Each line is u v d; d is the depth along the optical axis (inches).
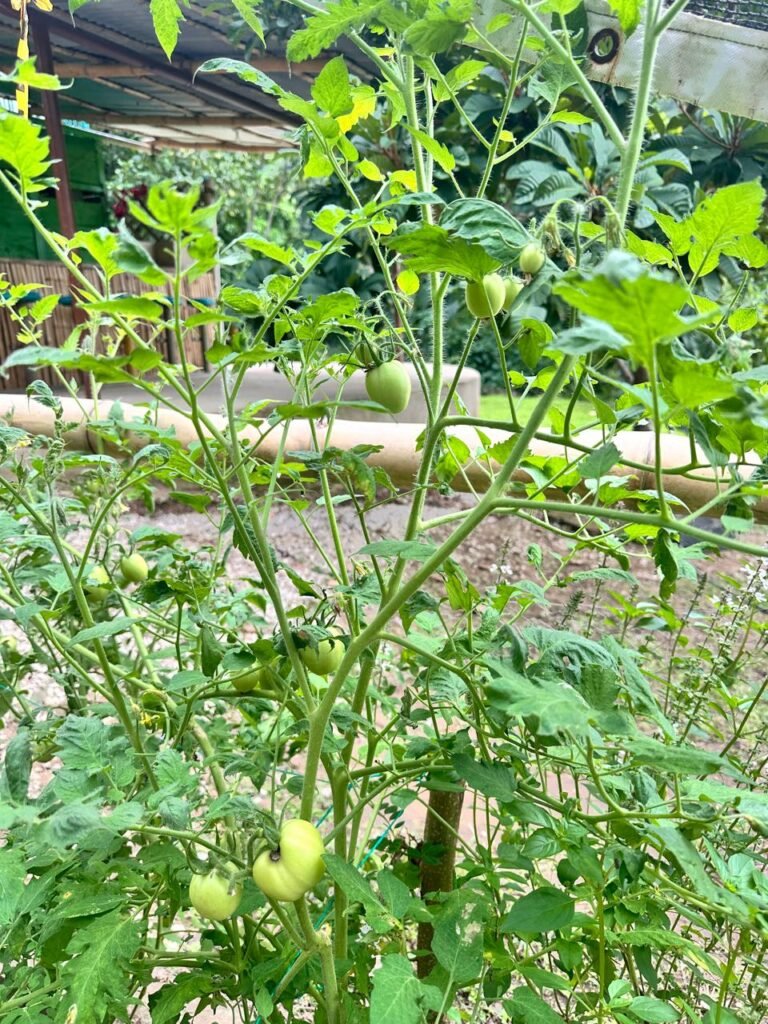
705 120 86.5
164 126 153.3
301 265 28.7
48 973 28.6
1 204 132.0
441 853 36.3
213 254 16.3
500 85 82.7
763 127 76.0
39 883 25.1
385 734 32.8
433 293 28.0
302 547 99.7
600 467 21.5
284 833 20.8
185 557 33.2
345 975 27.3
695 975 33.1
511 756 26.1
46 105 93.4
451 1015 29.3
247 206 355.9
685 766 18.6
